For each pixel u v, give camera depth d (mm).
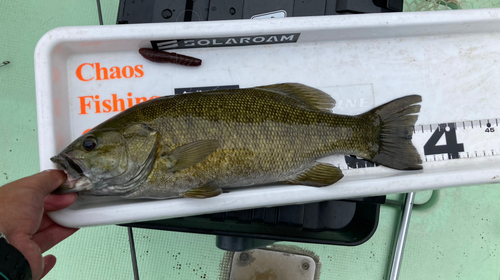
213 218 502
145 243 579
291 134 416
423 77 478
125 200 439
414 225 594
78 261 573
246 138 407
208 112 404
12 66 582
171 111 404
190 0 485
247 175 417
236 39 453
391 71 478
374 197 476
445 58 479
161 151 402
